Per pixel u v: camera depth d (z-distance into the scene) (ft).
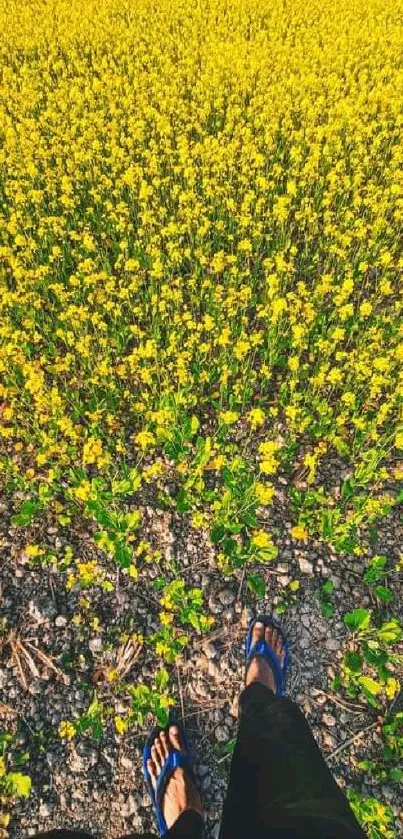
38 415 12.55
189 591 9.95
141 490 11.69
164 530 11.09
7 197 19.69
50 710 8.94
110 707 8.98
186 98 27.71
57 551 10.83
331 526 10.50
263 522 11.15
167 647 9.10
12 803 8.12
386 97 24.67
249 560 10.60
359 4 41.78
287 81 26.45
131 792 8.25
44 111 24.85
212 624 9.86
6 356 13.00
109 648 9.54
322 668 9.39
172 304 15.71
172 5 41.19
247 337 13.64
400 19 39.78
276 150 21.33
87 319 14.61
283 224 17.16
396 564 10.63
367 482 11.79
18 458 12.39
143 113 24.67
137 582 10.38
